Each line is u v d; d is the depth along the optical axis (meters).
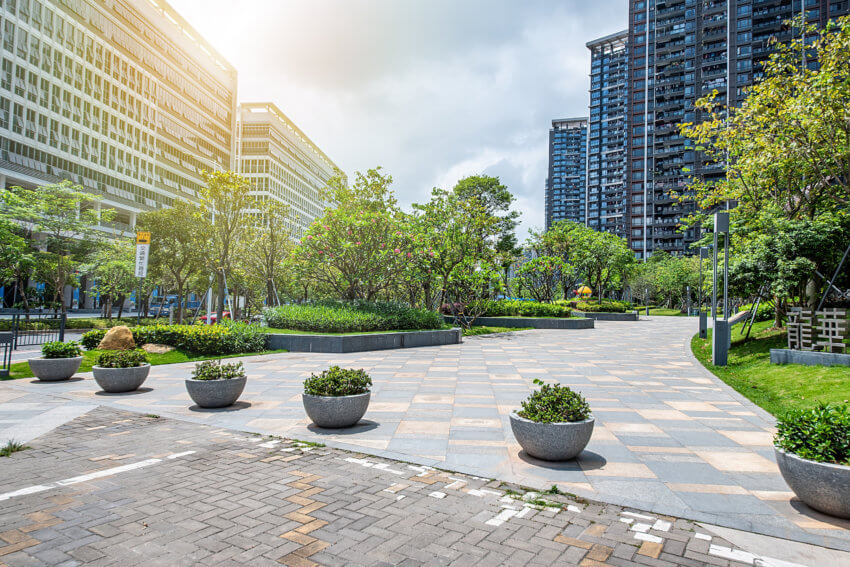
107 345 14.26
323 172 127.25
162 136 66.38
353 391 7.30
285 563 3.42
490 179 40.84
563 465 5.66
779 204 16.23
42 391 10.05
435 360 15.52
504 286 42.25
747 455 6.11
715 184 18.34
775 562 3.56
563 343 22.09
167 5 69.19
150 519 4.11
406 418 7.86
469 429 7.19
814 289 15.68
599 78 137.88
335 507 4.41
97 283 36.12
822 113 13.02
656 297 76.19
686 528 4.11
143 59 62.44
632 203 103.75
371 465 5.61
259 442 6.51
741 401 9.34
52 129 49.09
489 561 3.48
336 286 24.47
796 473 4.40
